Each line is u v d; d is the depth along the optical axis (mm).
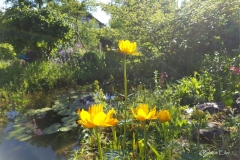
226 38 6805
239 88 3686
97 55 8812
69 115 4523
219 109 3490
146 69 7070
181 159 1750
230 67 4383
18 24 9531
